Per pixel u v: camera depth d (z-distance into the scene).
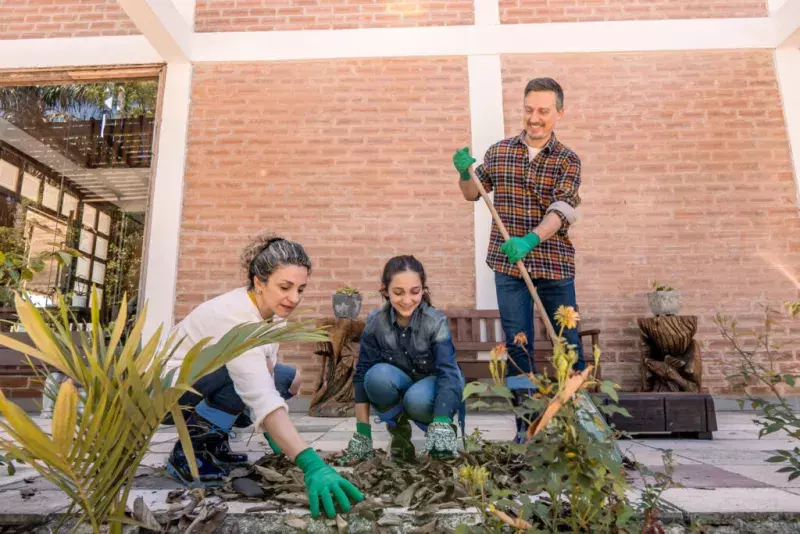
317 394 3.68
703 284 4.20
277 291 1.41
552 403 0.90
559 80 4.54
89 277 7.26
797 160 4.34
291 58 4.62
